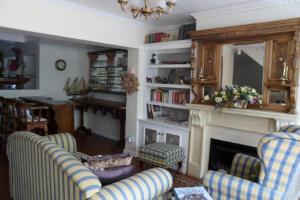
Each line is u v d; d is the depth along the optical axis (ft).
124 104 16.37
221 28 10.02
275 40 9.00
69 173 5.06
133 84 13.73
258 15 9.54
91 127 20.16
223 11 10.35
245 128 9.93
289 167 5.69
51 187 5.86
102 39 11.64
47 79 18.90
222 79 10.53
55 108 14.34
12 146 8.05
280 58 8.92
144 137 13.73
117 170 6.10
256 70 9.55
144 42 13.78
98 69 18.95
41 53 18.43
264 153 5.96
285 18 8.88
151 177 5.79
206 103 11.01
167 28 13.80
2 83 18.45
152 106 13.94
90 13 10.98
